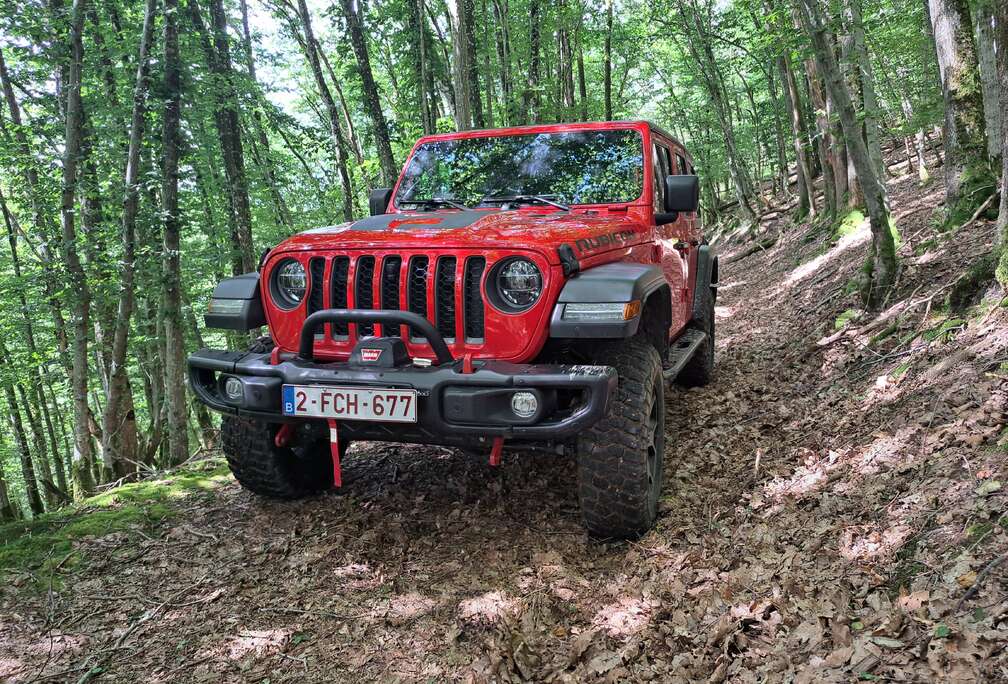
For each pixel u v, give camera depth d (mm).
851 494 3111
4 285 9328
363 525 3623
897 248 7664
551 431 2793
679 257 4949
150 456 8266
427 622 2748
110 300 9578
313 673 2469
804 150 17969
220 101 11656
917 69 13453
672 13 18422
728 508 3438
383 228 3352
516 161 4348
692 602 2656
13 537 3818
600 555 3201
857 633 2203
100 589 3148
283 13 16062
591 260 3174
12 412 15703
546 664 2420
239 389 3242
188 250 12562
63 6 9266
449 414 2879
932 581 2301
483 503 3814
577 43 19938
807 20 5668
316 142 16500
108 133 10172
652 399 3244
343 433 3178
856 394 4406
